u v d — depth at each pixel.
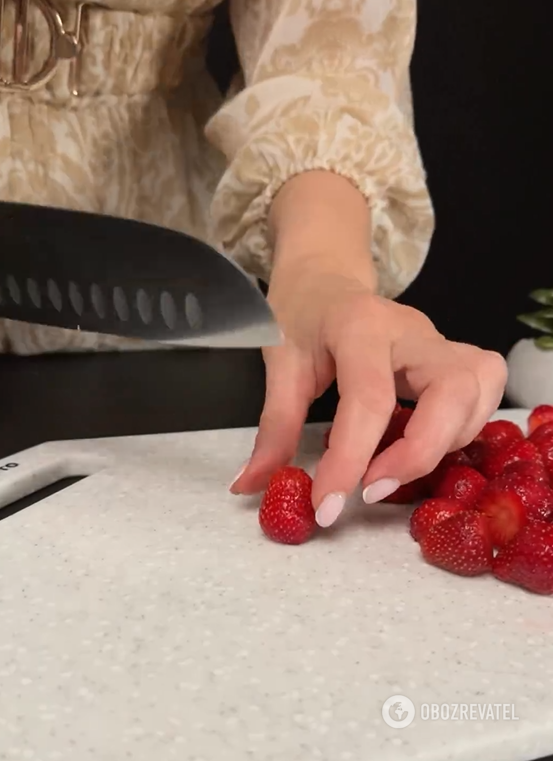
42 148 0.73
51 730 0.36
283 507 0.47
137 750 0.36
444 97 1.07
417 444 0.47
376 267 0.72
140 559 0.46
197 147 0.83
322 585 0.45
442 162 1.10
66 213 0.49
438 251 1.12
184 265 0.46
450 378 0.47
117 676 0.39
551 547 0.44
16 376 0.71
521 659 0.40
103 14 0.71
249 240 0.66
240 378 0.73
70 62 0.72
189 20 0.76
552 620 0.43
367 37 0.67
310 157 0.63
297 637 0.41
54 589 0.44
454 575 0.46
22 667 0.39
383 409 0.47
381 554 0.48
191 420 0.64
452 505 0.49
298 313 0.51
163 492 0.52
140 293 0.48
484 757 0.36
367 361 0.48
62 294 0.52
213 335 0.46
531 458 0.53
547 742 0.37
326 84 0.65
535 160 1.12
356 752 0.36
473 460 0.54
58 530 0.48
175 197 0.81
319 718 0.37
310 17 0.66
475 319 1.09
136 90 0.77
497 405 0.50
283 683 0.39
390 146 0.64
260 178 0.64
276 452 0.50
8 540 0.47
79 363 0.75
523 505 0.48
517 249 1.14
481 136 1.10
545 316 0.76
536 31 1.07
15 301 0.54
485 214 1.12
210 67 1.03
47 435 0.60
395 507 0.52
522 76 1.08
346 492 0.46
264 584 0.45
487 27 1.06
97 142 0.76
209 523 0.49
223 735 0.36
